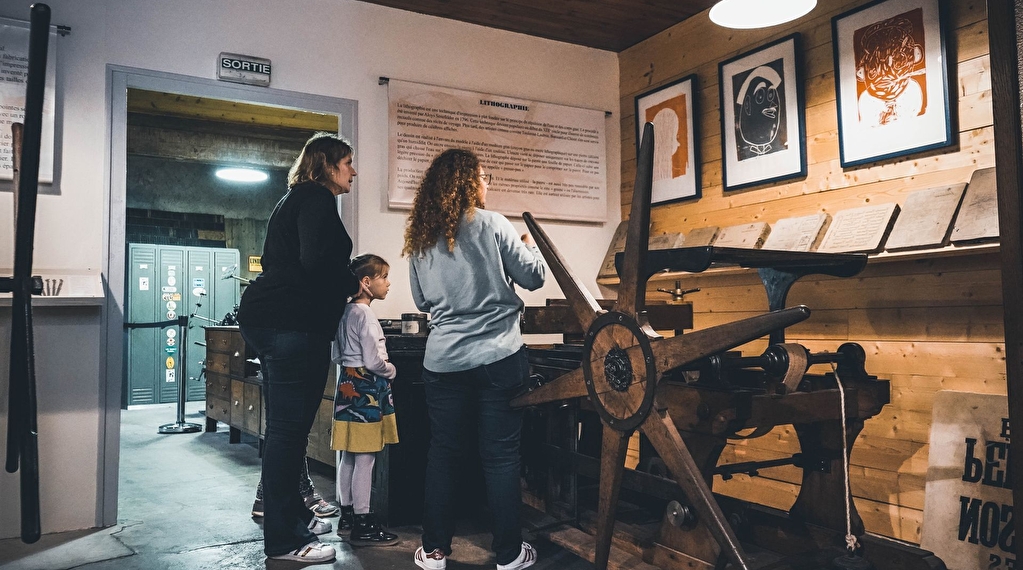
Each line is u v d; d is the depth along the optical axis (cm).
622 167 465
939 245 275
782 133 357
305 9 380
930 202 286
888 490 310
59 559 278
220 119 667
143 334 842
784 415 223
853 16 324
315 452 447
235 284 899
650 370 194
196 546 294
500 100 426
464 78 420
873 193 318
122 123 334
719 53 396
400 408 328
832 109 336
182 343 645
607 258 450
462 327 242
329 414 429
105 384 325
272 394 261
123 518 338
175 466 471
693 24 412
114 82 333
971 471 268
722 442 218
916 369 302
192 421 698
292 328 254
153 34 343
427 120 405
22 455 87
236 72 358
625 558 244
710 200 400
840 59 329
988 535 258
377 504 335
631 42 454
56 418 314
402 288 399
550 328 339
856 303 327
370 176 392
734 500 262
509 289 244
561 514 287
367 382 300
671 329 361
